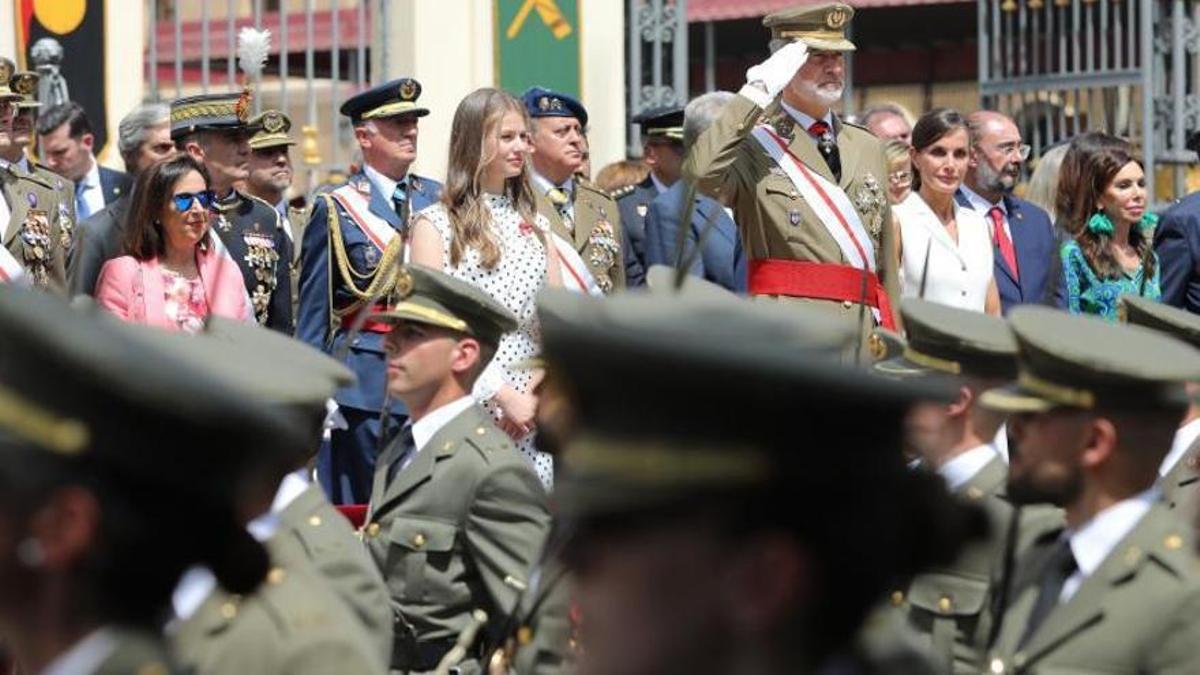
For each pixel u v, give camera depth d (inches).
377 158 975.0
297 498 540.1
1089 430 488.7
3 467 271.6
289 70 1651.1
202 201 891.4
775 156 850.8
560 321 255.1
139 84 1435.8
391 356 683.4
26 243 1024.2
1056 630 486.9
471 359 680.4
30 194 1032.2
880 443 237.9
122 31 1429.6
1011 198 1075.3
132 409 270.7
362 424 908.0
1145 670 478.6
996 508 526.9
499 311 680.4
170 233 893.8
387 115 970.1
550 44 1401.3
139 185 890.7
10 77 1042.7
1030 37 1596.9
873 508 237.8
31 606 276.5
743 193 849.5
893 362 629.0
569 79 1401.3
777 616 235.9
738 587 235.5
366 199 964.0
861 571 237.1
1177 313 742.5
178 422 271.9
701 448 235.0
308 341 951.6
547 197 979.9
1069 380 489.4
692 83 2400.3
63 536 273.3
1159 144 1507.1
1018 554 511.5
